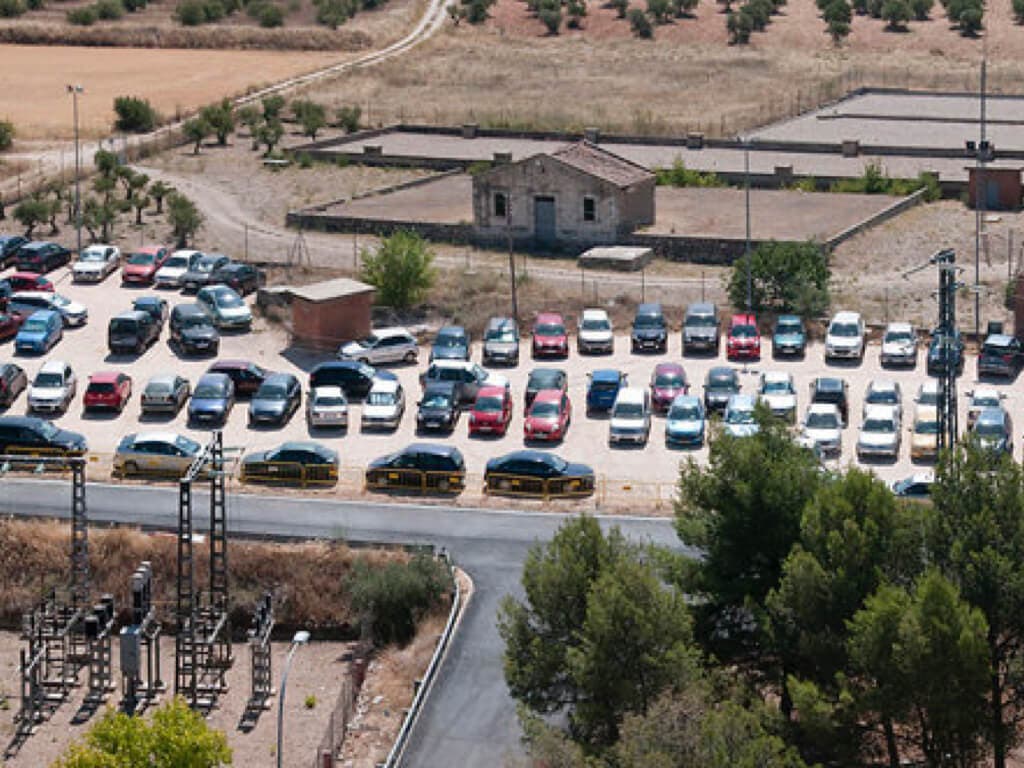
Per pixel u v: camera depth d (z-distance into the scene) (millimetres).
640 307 116812
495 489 92875
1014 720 64750
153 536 87500
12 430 97875
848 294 122312
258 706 77875
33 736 76438
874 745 65812
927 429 96562
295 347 115812
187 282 125750
